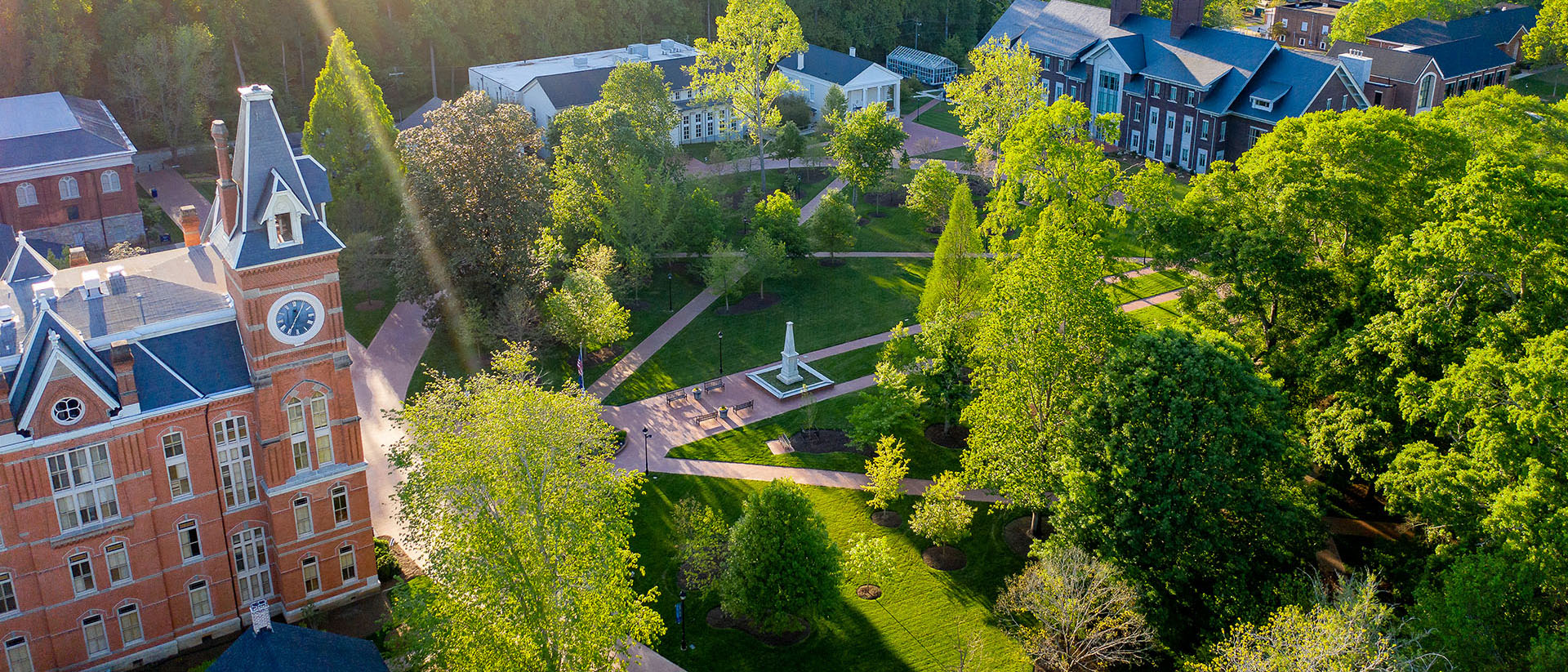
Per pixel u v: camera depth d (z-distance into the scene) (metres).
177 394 56.41
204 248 63.78
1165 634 59.59
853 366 95.56
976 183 139.88
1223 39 147.50
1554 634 45.31
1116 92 157.25
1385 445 62.97
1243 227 75.69
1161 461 56.81
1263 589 56.81
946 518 68.25
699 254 114.94
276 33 164.25
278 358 57.69
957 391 79.75
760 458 80.94
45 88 133.88
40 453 53.19
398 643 54.69
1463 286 63.12
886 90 173.38
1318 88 133.88
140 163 138.12
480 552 49.06
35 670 57.00
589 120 115.12
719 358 95.44
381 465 79.12
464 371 93.62
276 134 55.81
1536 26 183.00
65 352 52.38
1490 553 52.09
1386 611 48.72
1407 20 189.25
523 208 90.25
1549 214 64.19
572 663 49.78
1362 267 72.44
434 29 175.62
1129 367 59.44
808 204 138.12
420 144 90.06
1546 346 53.84
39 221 110.94
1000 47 125.38
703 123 164.75
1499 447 53.41
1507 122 92.94
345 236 108.12
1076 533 59.69
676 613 63.88
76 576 56.56
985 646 61.94
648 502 75.12
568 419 53.38
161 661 60.31
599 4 195.62
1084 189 85.50
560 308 89.69
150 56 136.88
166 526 58.41
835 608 62.06
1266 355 72.50
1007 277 65.50
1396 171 74.75
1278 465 59.41
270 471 59.28
